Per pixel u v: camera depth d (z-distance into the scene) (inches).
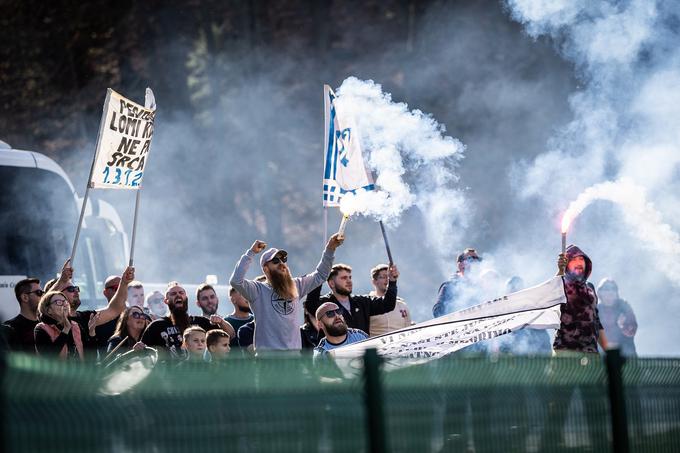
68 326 822.5
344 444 464.4
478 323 834.8
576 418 571.5
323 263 933.8
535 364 557.9
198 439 423.8
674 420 631.8
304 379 458.6
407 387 493.7
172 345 892.0
